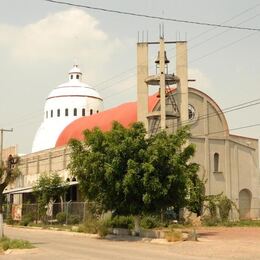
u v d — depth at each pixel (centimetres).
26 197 6919
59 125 8369
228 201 5331
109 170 3209
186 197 3575
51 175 5741
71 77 8962
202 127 5662
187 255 2322
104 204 3434
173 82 5303
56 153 6425
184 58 5353
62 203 5294
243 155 5872
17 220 5731
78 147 3503
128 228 3675
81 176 3450
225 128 5756
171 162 3241
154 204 3312
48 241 3272
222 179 5659
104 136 3359
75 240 3350
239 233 3762
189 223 4731
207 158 5591
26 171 7125
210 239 3200
